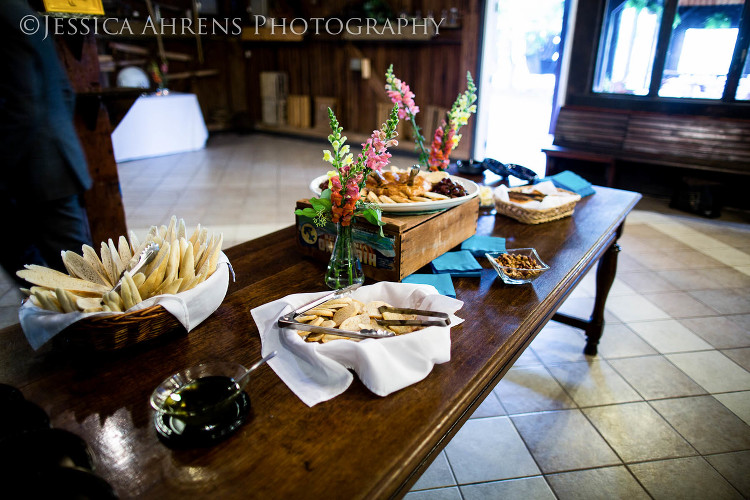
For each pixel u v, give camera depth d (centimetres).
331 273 134
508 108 912
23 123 197
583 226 192
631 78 504
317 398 93
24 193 212
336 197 122
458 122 196
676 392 221
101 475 76
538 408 212
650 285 322
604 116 500
